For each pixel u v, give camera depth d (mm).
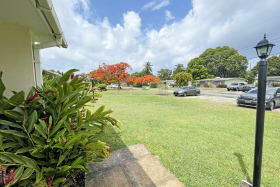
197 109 6301
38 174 1058
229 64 36812
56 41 2707
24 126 1275
